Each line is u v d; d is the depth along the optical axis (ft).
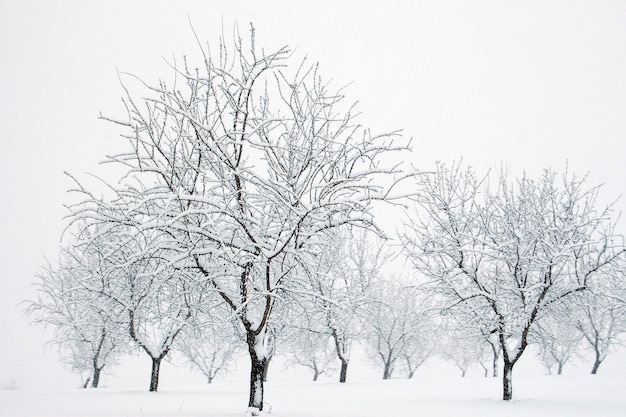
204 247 32.71
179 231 32.58
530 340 55.67
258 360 32.60
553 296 52.95
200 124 27.27
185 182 32.32
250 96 30.58
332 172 31.53
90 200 28.91
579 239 53.67
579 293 53.83
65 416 29.63
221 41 28.71
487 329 55.21
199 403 45.32
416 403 45.91
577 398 51.13
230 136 29.27
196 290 36.19
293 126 31.04
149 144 29.76
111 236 37.24
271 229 34.04
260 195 30.07
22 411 34.45
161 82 28.68
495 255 51.70
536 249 54.95
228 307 45.73
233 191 29.30
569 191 55.16
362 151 29.01
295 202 31.01
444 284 55.57
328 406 42.98
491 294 51.93
